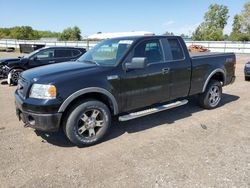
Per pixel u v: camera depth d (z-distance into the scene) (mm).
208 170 3287
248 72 10102
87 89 3828
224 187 2930
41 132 4602
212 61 5699
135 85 4375
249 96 7367
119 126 4898
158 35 4836
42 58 10305
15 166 3432
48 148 3977
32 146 4043
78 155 3744
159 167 3371
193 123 5031
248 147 3941
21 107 3793
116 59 4324
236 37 56562
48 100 3578
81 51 11188
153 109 4703
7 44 47062
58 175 3219
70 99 3695
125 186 2973
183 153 3756
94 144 4098
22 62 9867
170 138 4309
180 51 5094
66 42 42719
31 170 3334
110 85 4070
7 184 3033
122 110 4359
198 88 5488
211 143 4098
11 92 8289
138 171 3283
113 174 3225
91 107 3947
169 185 2980
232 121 5137
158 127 4828
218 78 6215
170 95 4977
